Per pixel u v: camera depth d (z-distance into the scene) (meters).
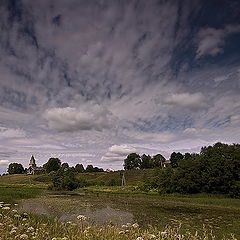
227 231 22.59
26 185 118.38
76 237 9.48
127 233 9.89
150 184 81.44
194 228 23.55
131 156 171.00
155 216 31.44
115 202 50.28
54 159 182.38
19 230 10.01
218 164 63.16
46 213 32.03
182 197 62.28
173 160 155.25
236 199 56.16
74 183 102.88
